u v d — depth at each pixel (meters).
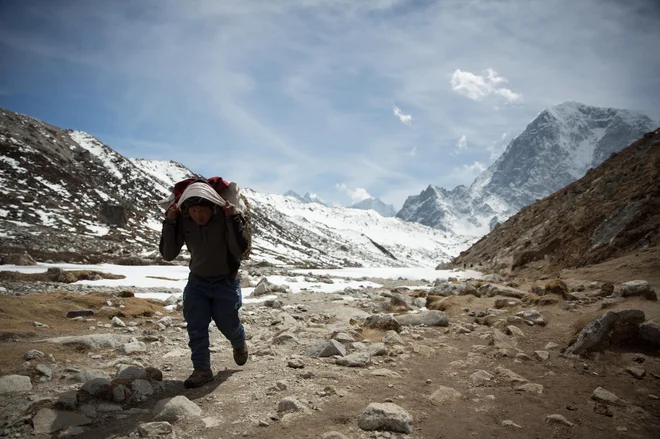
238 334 4.45
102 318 8.06
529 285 12.38
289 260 99.50
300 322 8.05
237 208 4.01
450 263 56.81
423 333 6.62
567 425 3.12
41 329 6.68
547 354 4.95
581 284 10.48
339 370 4.51
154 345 5.98
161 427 3.00
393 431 3.00
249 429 3.06
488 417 3.29
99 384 3.66
